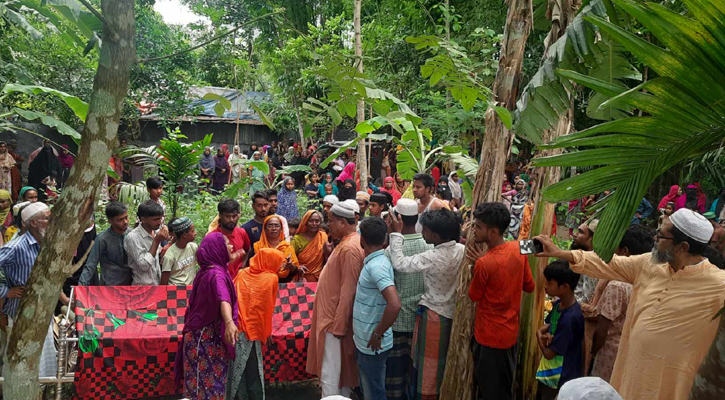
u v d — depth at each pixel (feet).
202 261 12.78
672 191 33.40
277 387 16.79
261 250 13.75
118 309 14.99
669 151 6.10
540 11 15.56
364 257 13.64
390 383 14.10
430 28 42.70
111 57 5.83
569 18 12.26
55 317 16.26
